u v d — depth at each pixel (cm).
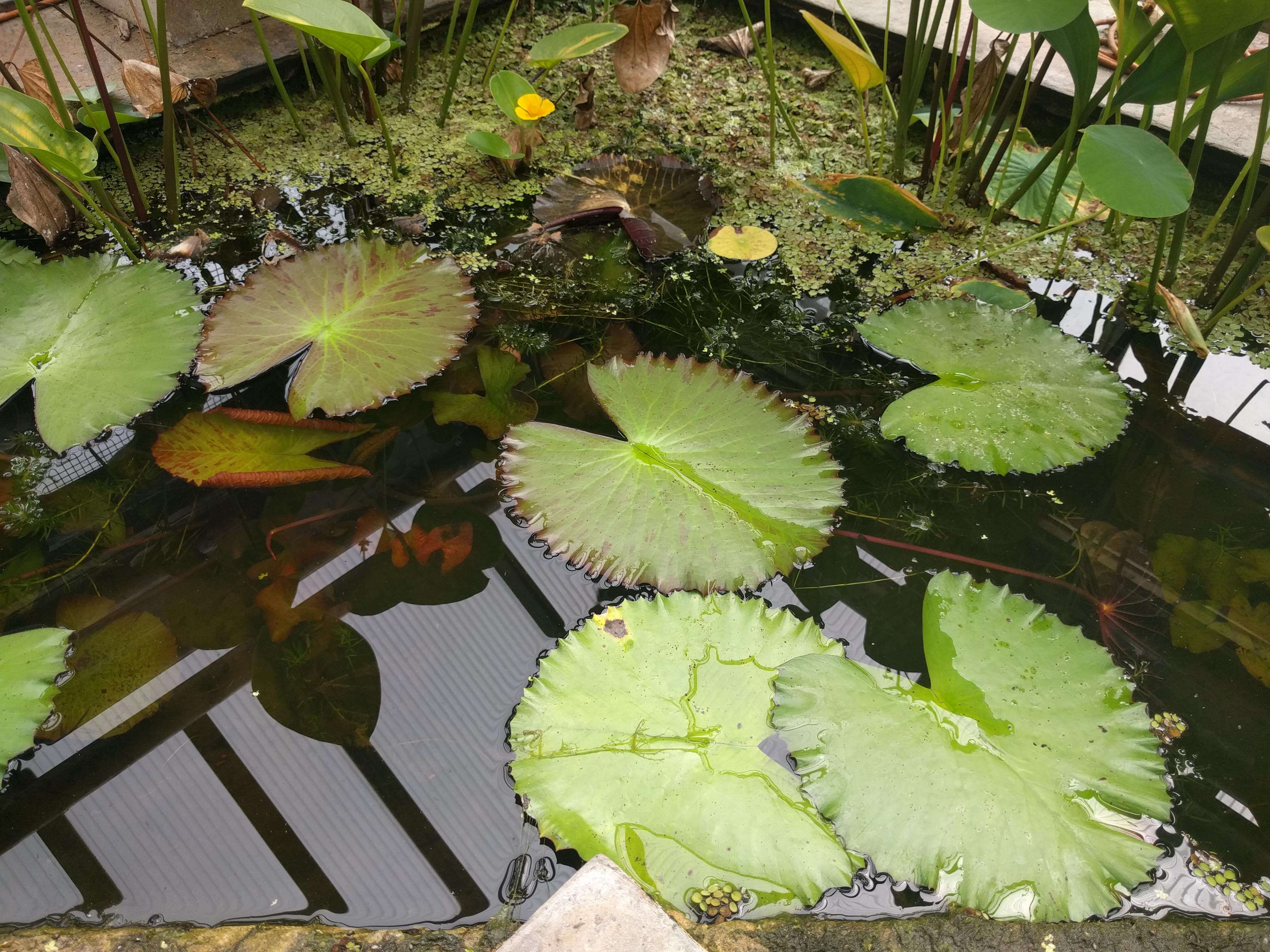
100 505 86
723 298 106
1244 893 66
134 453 90
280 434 88
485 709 74
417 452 90
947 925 64
